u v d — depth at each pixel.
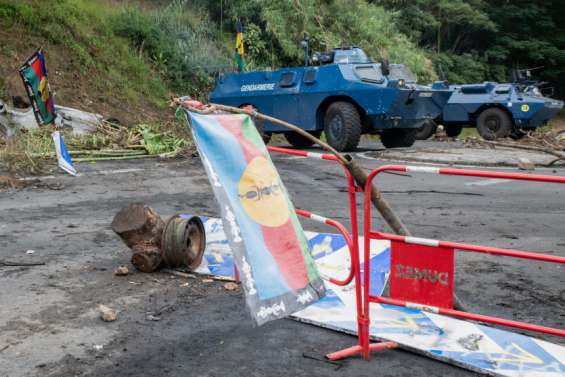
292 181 10.09
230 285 4.64
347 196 8.81
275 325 3.92
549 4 39.16
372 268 4.97
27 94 13.13
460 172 3.08
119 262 5.27
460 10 33.88
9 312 4.06
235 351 3.53
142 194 8.50
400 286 3.41
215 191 3.25
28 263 5.17
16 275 4.85
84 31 17.47
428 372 3.32
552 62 38.31
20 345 3.56
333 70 15.35
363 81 14.92
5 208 7.37
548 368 3.31
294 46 23.27
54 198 8.05
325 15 25.66
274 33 23.00
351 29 26.09
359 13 27.03
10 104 13.71
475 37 38.12
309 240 5.69
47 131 12.49
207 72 20.44
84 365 3.33
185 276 4.88
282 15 23.81
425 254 3.31
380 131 16.31
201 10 23.03
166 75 19.33
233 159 3.43
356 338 3.74
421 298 3.34
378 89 14.62
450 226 6.93
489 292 4.67
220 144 3.44
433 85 16.64
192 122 3.40
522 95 21.11
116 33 19.06
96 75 16.64
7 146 10.59
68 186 8.93
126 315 4.05
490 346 3.57
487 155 14.24
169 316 4.05
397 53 26.81
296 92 15.90
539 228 6.89
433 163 12.70
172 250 4.85
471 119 22.20
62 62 16.11
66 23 17.02
